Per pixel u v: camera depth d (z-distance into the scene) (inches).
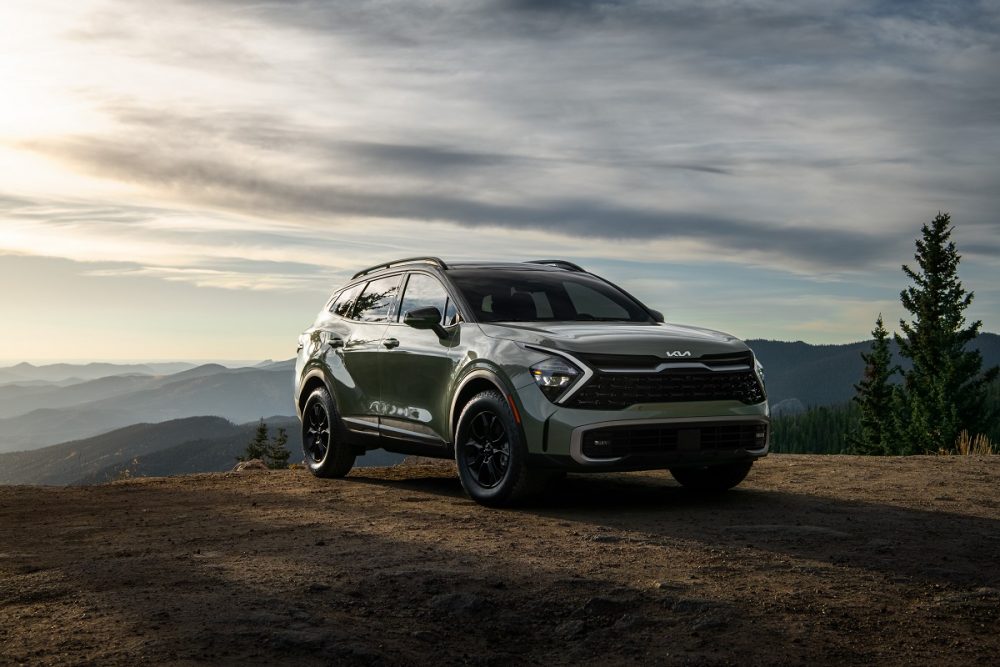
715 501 278.1
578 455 247.0
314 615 150.2
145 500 305.6
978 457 409.4
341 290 377.4
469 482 276.7
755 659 136.7
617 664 136.2
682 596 163.9
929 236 2261.3
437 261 318.3
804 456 423.2
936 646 141.9
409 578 174.7
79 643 133.1
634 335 266.4
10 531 241.9
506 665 136.7
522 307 298.8
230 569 183.2
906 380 2272.4
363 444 339.3
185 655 128.3
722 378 265.3
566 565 187.5
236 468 432.1
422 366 301.7
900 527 229.5
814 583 174.4
